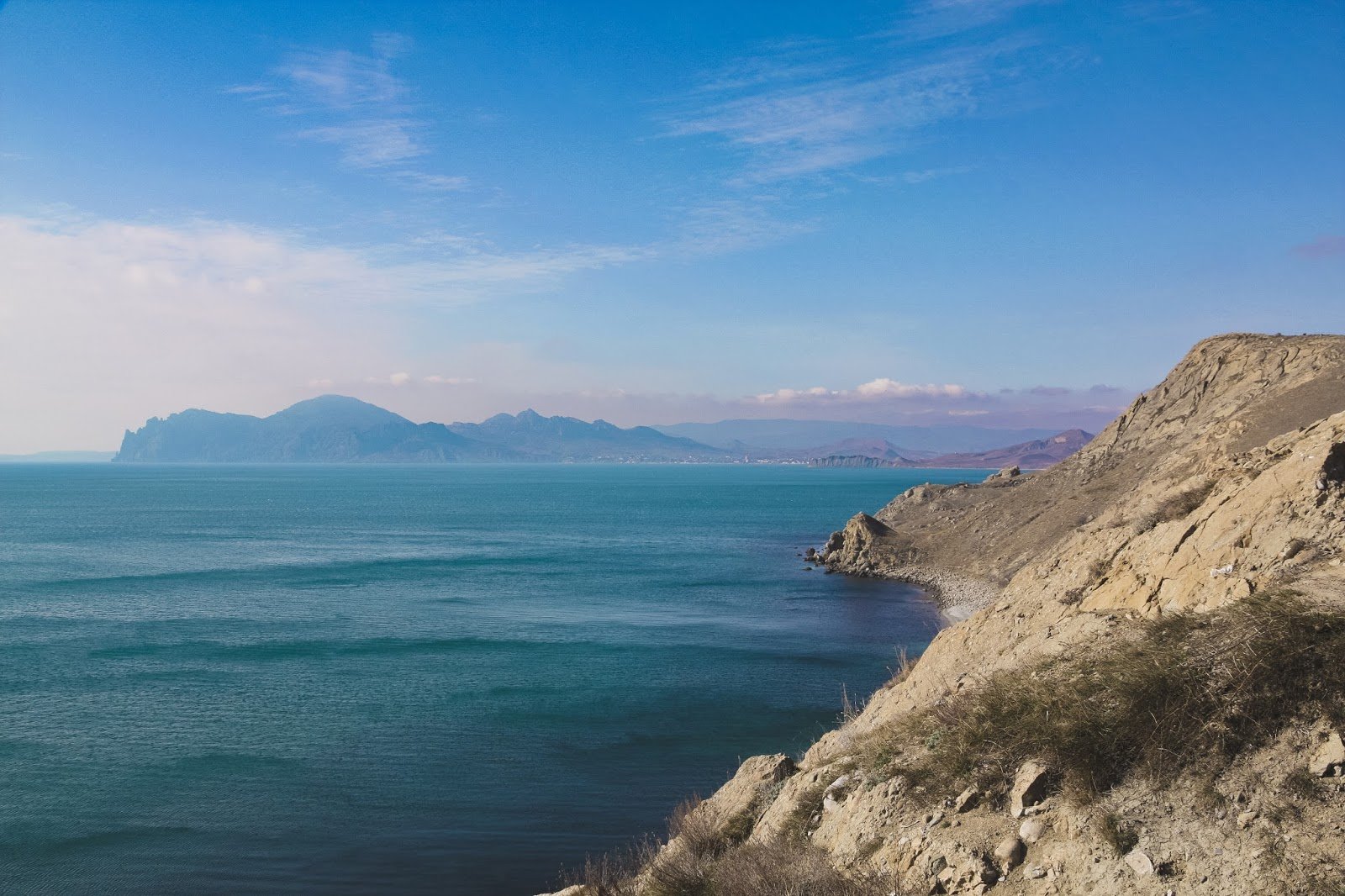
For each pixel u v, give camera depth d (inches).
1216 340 3521.2
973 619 587.2
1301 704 272.1
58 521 6225.4
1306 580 328.5
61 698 1480.1
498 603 2623.0
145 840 931.3
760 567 3575.3
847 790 389.4
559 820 978.7
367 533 5393.7
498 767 1154.0
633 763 1170.0
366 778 1108.5
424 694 1528.1
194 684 1589.6
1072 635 431.2
